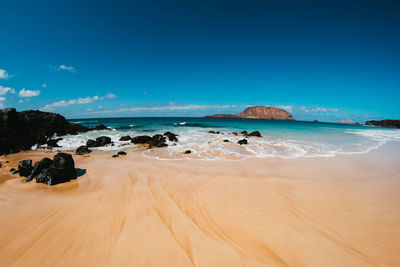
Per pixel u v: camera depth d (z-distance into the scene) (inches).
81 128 931.3
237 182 260.4
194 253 127.4
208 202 199.2
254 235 146.4
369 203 204.5
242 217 171.0
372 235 149.2
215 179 271.1
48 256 124.6
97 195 213.9
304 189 239.9
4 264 118.9
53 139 660.7
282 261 122.6
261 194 221.0
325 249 133.0
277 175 298.7
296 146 577.6
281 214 176.9
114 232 147.1
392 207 196.5
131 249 129.5
